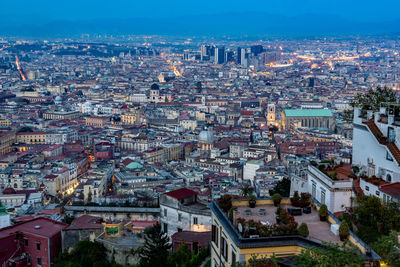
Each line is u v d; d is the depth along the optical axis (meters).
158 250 172.25
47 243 189.75
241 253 102.31
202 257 168.00
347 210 143.38
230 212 114.94
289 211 124.94
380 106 168.75
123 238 197.00
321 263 93.19
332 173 154.75
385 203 131.75
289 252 103.44
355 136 170.75
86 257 187.00
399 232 117.56
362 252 100.38
